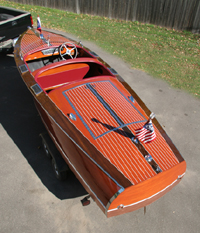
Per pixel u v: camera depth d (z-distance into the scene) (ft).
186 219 12.11
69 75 16.78
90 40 33.12
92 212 11.98
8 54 27.45
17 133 16.42
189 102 22.06
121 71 26.08
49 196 12.48
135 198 9.48
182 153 16.17
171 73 26.96
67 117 11.94
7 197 12.14
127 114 12.52
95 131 11.25
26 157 14.64
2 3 44.80
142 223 11.72
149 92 22.84
